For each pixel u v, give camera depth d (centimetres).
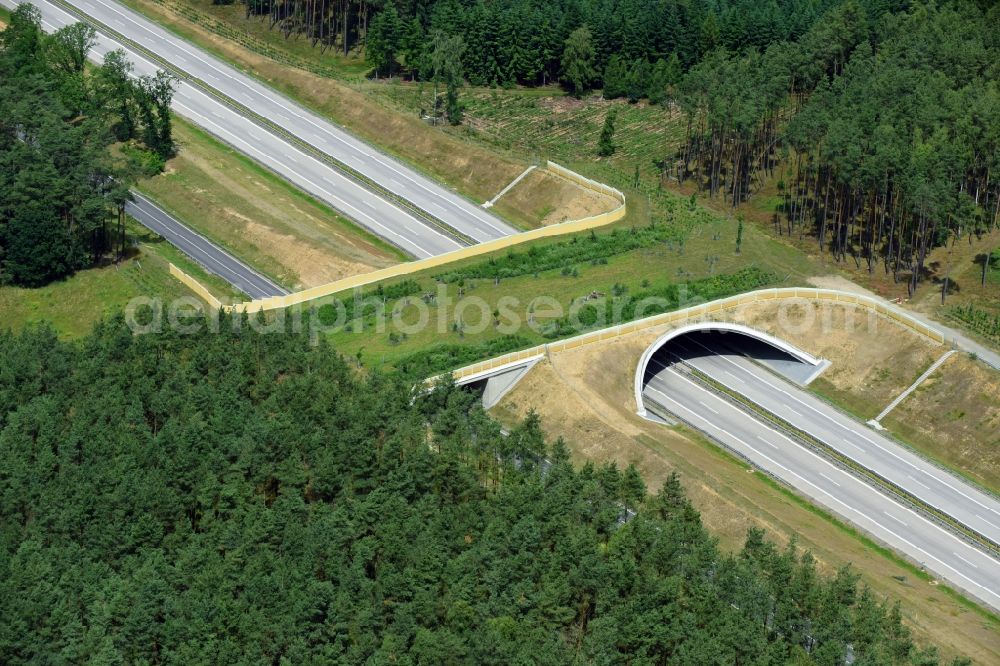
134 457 16400
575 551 15075
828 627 14300
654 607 14562
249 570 14775
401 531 15188
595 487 16138
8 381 18012
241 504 15800
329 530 15175
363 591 14662
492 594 14662
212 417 17150
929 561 17050
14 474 16062
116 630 14350
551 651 13862
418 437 16788
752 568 15100
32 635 14038
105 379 18025
